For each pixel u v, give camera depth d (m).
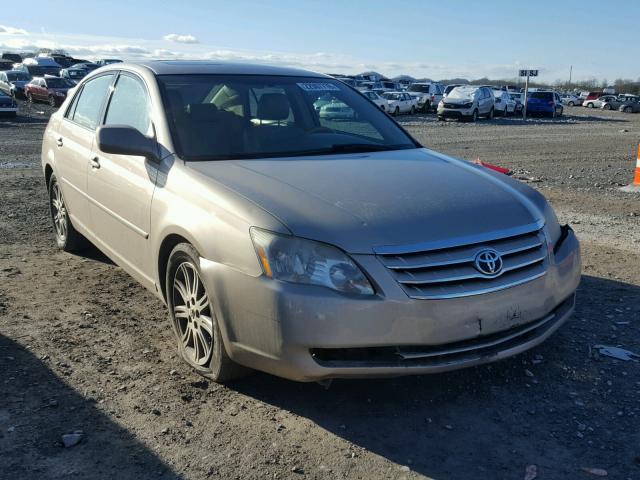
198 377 3.64
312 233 3.00
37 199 8.77
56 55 56.75
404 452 2.98
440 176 3.78
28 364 3.76
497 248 3.22
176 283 3.75
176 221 3.52
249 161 3.83
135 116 4.40
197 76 4.45
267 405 3.37
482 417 3.29
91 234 5.04
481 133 24.73
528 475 2.82
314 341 2.91
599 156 17.27
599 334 4.32
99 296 4.94
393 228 3.07
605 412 3.34
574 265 3.70
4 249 6.18
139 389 3.50
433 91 38.69
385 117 4.95
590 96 64.31
